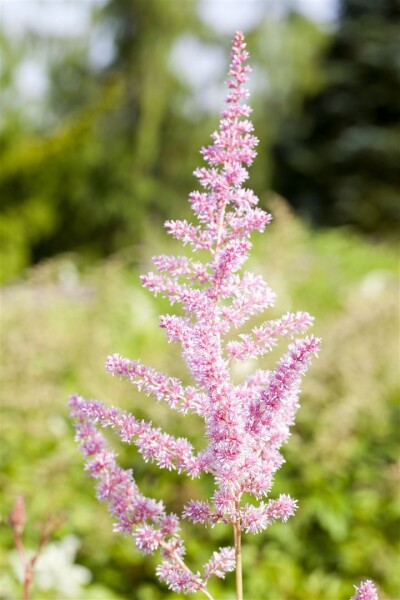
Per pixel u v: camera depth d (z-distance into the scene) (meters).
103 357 6.25
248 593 4.62
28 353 5.68
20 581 4.29
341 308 9.05
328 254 12.41
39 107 19.55
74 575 4.45
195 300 1.49
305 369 1.46
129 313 8.52
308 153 28.22
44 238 18.08
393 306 7.04
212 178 1.55
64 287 8.64
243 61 1.57
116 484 1.60
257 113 22.88
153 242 11.52
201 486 4.88
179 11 20.75
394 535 4.93
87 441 1.62
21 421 5.35
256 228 1.55
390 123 28.56
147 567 4.82
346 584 4.77
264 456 1.55
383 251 14.93
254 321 6.57
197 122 21.48
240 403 1.49
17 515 2.34
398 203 28.09
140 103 21.00
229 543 4.85
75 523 4.84
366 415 5.38
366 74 28.48
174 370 5.34
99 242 19.50
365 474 5.09
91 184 18.98
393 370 6.06
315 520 4.96
